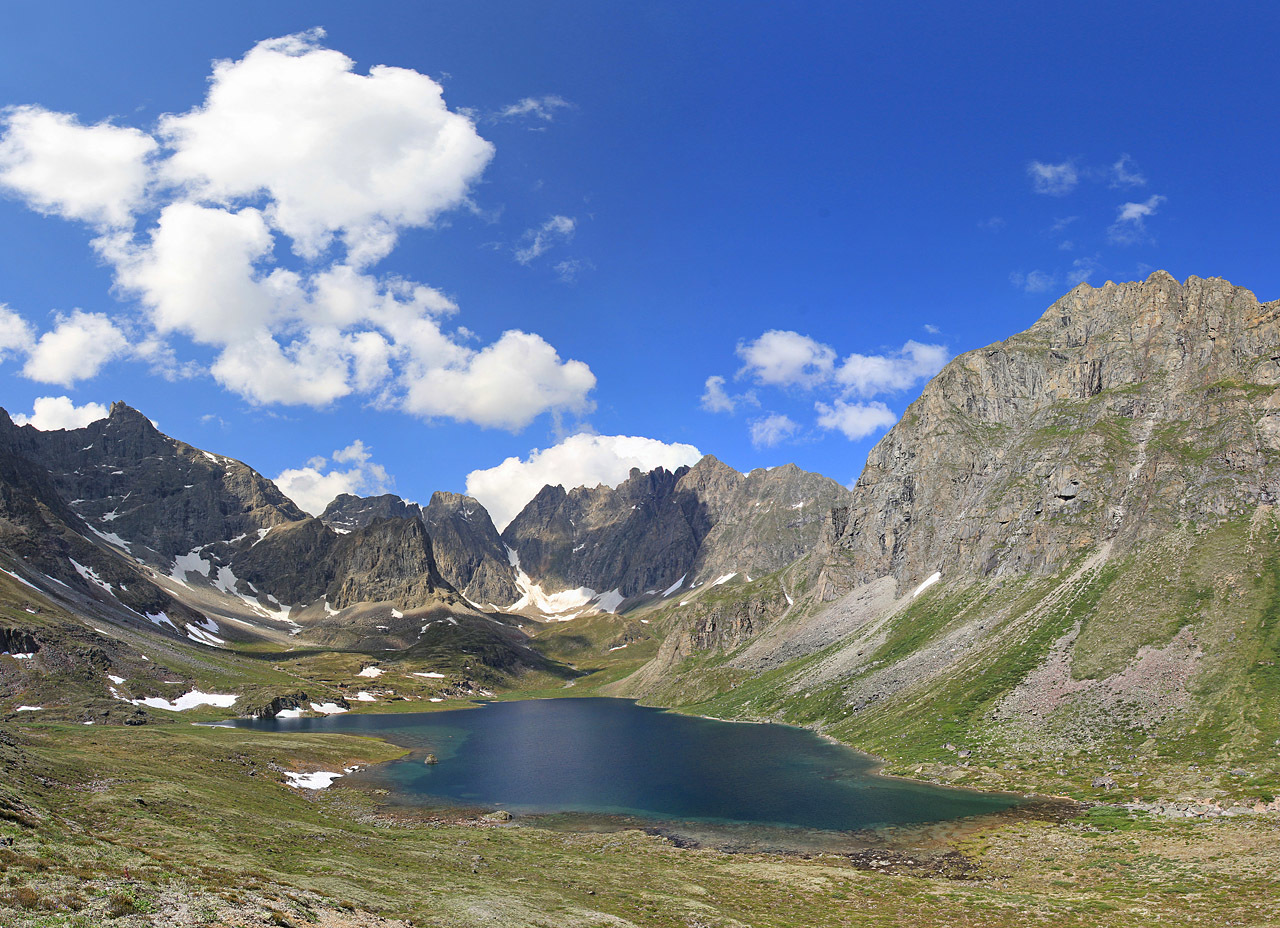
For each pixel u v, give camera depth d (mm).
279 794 127000
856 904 78250
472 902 62938
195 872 51469
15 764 85500
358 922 48750
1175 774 117812
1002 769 137875
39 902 37281
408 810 129250
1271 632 141750
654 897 76438
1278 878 77625
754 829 113812
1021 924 70750
